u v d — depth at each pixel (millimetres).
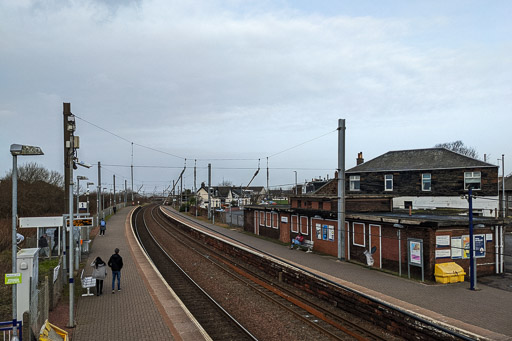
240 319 14086
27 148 9719
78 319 12586
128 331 11445
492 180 34719
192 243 34938
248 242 31906
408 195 37875
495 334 10586
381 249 21250
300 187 55500
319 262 22516
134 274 19391
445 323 11258
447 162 36688
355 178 41000
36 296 10320
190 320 12414
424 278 18391
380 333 12719
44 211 41969
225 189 104750
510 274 20406
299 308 15227
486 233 20141
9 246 27438
